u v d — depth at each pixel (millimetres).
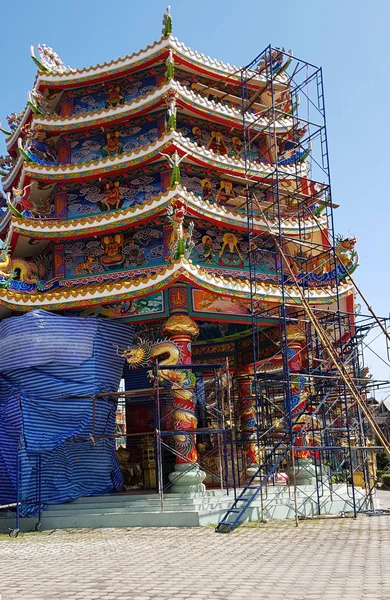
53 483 22438
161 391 23578
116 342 24672
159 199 24953
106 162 27641
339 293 26531
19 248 29453
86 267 27531
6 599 9859
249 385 29766
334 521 20344
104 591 10312
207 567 12461
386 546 14648
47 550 16234
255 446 28703
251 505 21641
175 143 26047
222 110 29328
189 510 20703
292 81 30016
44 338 22938
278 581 10727
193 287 24734
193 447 23219
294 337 26141
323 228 28938
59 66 32281
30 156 28547
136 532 19234
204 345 31484
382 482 53562
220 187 29203
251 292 23578
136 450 28578
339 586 10148
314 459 24203
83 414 23109
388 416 68062
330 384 23688
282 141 32281
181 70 30109
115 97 30609
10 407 22219
